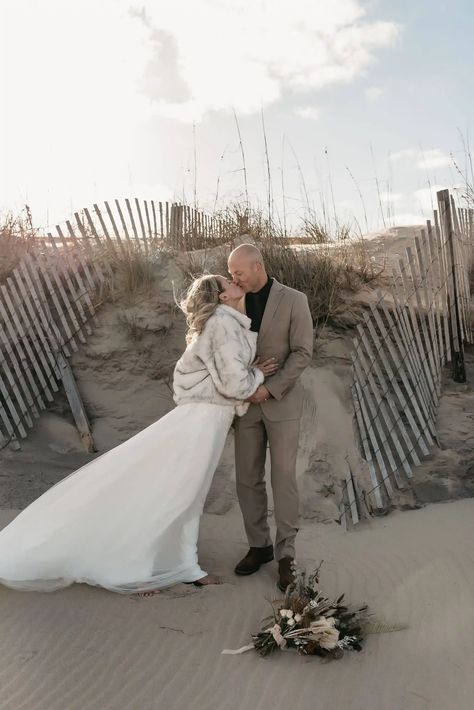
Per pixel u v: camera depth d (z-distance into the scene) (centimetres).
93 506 400
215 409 409
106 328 644
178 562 412
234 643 355
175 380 419
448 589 384
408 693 310
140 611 381
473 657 325
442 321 603
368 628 358
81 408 609
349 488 516
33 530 402
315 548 463
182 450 404
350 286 636
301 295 420
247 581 421
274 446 420
